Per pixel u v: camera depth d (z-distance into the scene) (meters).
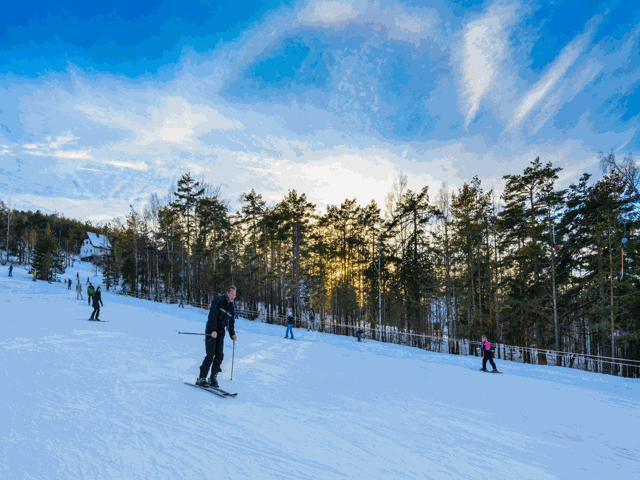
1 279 47.16
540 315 33.59
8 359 7.39
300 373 9.78
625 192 28.39
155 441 3.96
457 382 11.38
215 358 6.70
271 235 49.06
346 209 50.84
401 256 44.62
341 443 4.54
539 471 4.38
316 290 50.12
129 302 38.47
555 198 31.78
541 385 12.41
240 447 4.03
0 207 100.75
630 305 27.38
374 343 27.84
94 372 6.89
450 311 36.00
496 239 38.78
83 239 129.12
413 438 5.09
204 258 55.53
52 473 3.06
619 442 6.14
